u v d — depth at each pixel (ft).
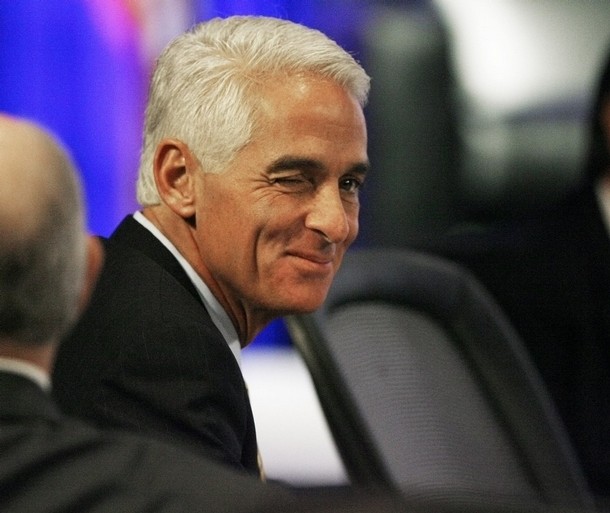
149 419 19.19
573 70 61.00
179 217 21.11
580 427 31.86
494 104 60.75
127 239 21.24
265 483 14.40
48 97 55.31
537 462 24.63
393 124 59.21
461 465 23.84
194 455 14.58
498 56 61.05
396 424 23.34
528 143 60.39
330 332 22.82
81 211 15.12
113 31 55.88
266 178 20.47
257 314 21.47
